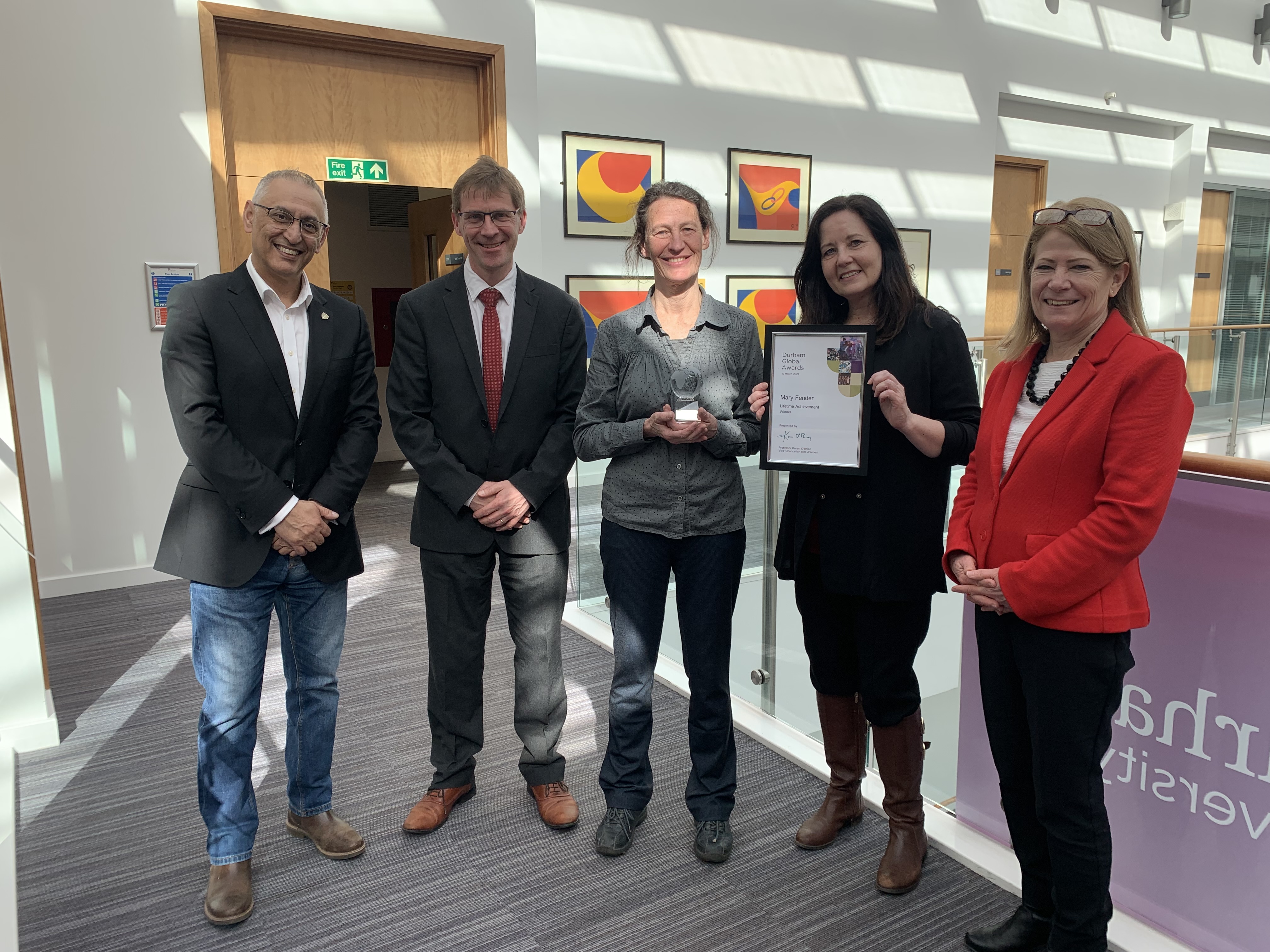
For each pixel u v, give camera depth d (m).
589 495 3.95
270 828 2.34
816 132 6.54
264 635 2.04
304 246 1.95
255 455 1.97
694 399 1.98
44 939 1.91
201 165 4.52
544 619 2.32
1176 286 9.77
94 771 2.65
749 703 3.07
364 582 4.59
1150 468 1.42
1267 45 9.80
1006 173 8.34
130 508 4.55
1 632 2.73
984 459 1.69
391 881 2.10
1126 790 1.87
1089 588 1.47
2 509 2.69
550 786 2.38
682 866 2.15
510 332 2.24
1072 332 1.57
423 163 5.22
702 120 5.99
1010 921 1.81
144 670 3.44
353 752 2.76
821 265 2.05
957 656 2.79
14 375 4.22
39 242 4.21
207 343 1.92
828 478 2.01
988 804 2.19
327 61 4.87
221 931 1.93
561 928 1.92
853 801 2.25
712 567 2.12
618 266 5.80
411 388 2.22
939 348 1.94
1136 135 9.17
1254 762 1.65
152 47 4.34
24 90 4.10
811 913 1.96
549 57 5.38
